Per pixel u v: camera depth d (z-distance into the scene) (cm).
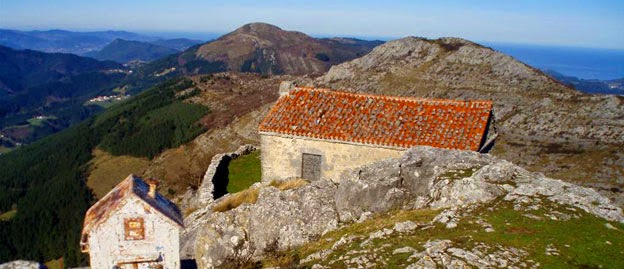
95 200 10281
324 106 2416
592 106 5753
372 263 1091
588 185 4319
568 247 1052
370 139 2139
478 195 1407
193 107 12469
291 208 1705
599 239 1088
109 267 923
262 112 9775
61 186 10744
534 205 1296
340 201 1700
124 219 917
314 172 2312
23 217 9781
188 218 2341
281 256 1486
